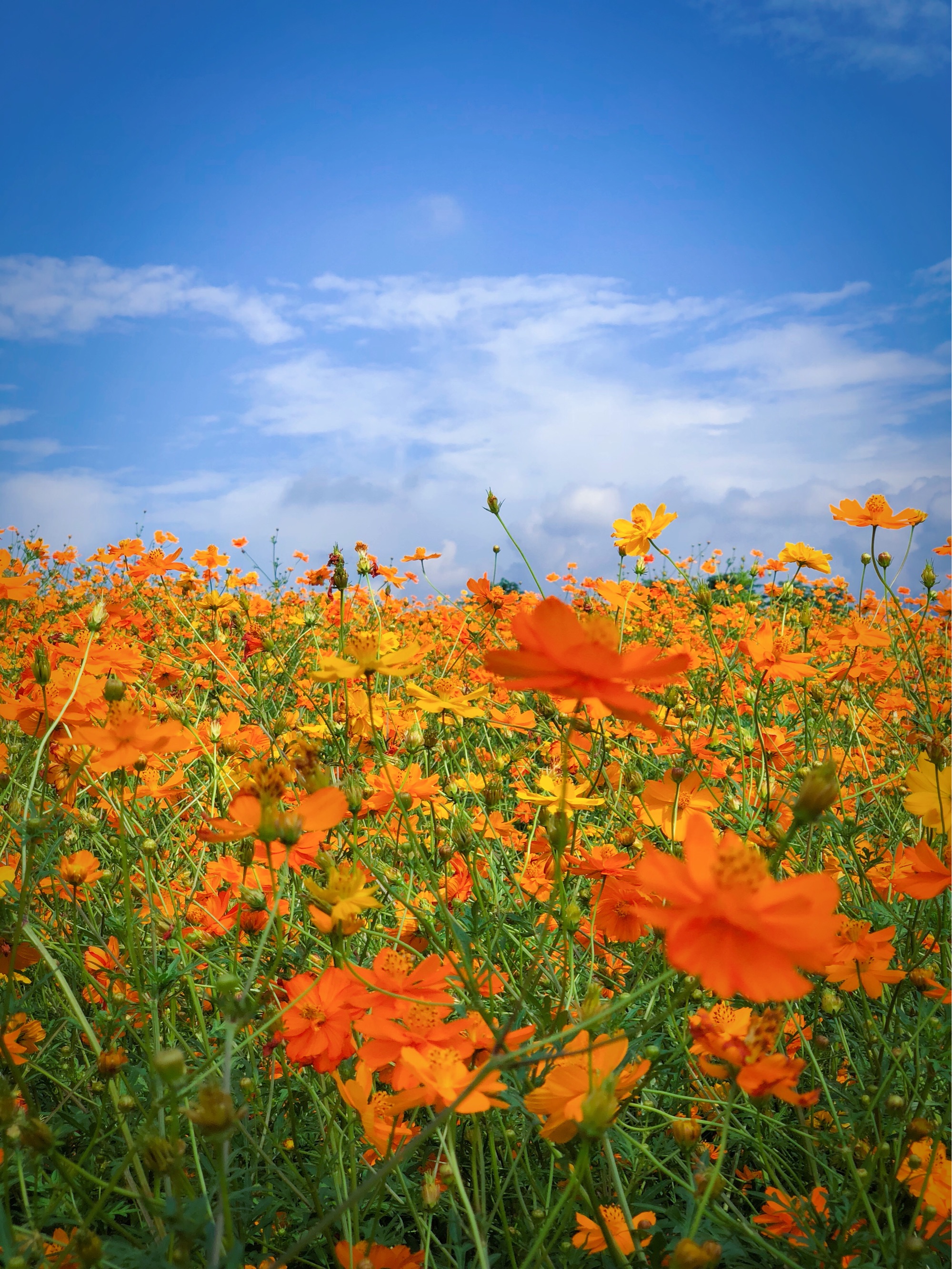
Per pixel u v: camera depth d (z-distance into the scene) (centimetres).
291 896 47
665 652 124
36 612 144
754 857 27
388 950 40
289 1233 41
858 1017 50
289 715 85
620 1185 36
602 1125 30
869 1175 37
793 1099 32
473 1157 40
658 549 71
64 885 48
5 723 65
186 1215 30
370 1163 43
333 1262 40
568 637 31
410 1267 38
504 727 68
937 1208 37
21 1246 32
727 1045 34
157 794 57
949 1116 41
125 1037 49
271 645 88
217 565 126
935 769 39
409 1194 38
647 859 27
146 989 44
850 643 70
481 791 62
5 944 46
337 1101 41
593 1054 34
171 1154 31
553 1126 34
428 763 65
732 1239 38
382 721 61
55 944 48
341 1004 39
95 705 50
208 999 53
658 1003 47
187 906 52
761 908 25
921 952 52
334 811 36
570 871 49
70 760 50
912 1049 44
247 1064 48
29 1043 46
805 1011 52
